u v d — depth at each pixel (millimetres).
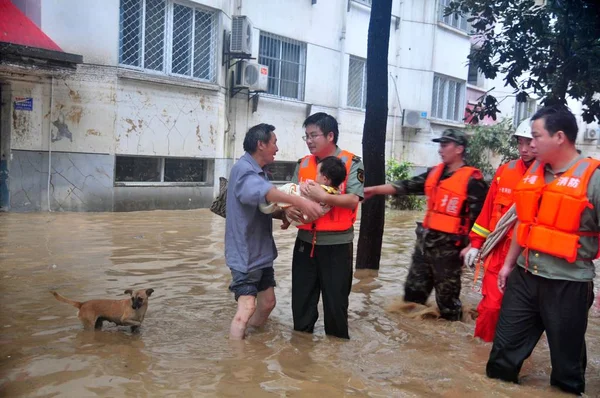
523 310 3639
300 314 4551
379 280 6590
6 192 10508
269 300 4562
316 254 4445
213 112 13195
